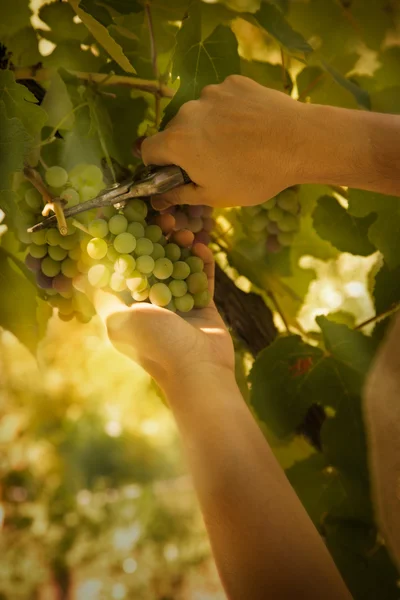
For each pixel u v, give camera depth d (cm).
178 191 82
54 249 82
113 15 90
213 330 82
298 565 68
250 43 103
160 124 85
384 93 99
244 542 70
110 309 80
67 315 88
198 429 74
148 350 78
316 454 96
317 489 95
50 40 95
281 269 104
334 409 92
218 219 102
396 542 74
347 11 103
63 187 82
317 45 105
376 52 105
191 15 85
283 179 80
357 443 91
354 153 79
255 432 74
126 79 89
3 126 79
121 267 79
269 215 97
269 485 71
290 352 91
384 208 93
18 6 94
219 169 79
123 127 93
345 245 97
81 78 88
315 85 99
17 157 78
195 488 73
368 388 76
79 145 89
